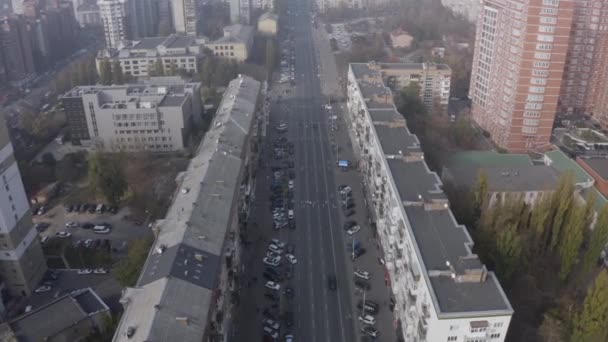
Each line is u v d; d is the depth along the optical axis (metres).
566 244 172.00
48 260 199.88
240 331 163.50
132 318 130.25
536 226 185.75
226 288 160.75
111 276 189.38
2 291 176.75
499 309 125.88
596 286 138.88
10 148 170.88
